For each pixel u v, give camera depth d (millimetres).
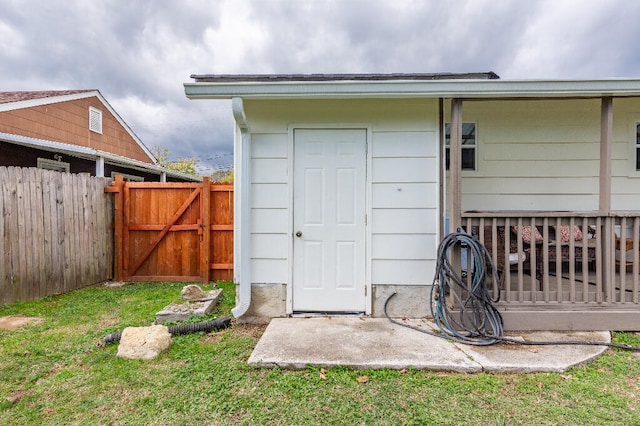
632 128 4781
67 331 3320
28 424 1934
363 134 3721
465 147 4805
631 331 3227
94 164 9500
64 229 4879
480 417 2006
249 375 2463
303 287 3740
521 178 4801
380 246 3705
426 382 2379
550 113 4781
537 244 3877
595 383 2359
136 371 2506
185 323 3578
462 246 3355
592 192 4789
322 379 2410
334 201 3732
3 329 3365
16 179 4215
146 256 5723
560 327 3236
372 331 3211
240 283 3666
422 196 3689
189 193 5742
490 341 2936
